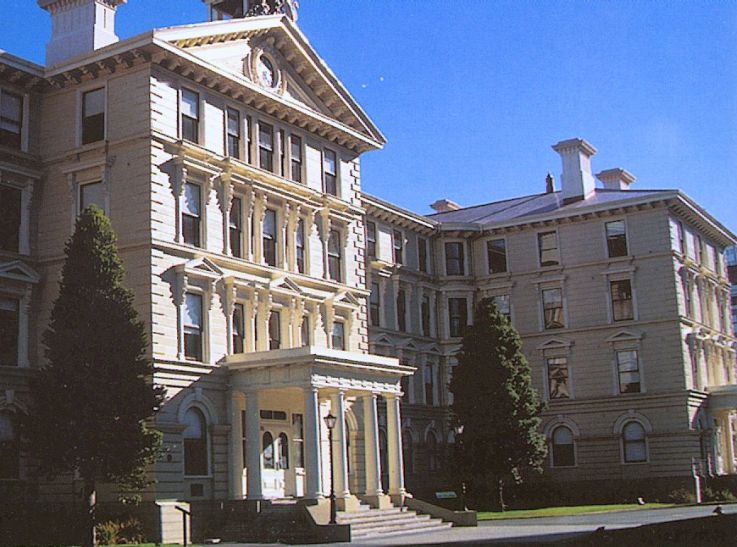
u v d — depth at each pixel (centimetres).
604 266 6469
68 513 3459
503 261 6812
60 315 3359
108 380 3278
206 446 3925
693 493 5972
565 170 6869
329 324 4731
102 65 3984
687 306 6488
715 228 7075
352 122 5122
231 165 4216
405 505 4412
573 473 6372
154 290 3791
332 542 3494
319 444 3931
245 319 4256
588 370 6431
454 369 5584
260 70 4534
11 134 4016
